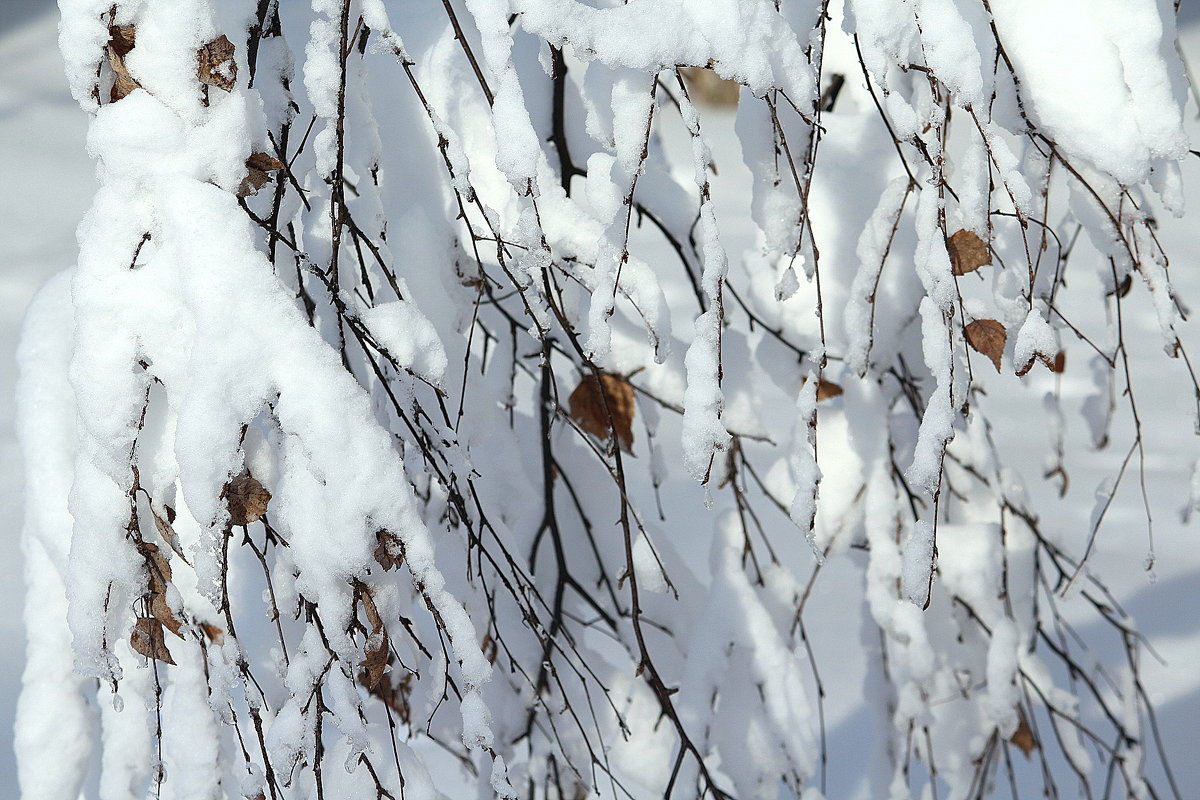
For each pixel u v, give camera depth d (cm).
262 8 209
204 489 201
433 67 225
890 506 235
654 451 240
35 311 221
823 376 236
